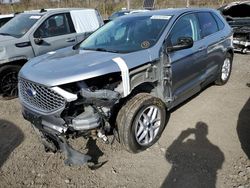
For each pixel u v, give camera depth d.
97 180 3.27
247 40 8.73
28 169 3.53
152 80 3.69
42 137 3.62
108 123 3.31
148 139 3.77
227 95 5.48
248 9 9.34
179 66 4.08
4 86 5.88
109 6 25.50
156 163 3.51
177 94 4.20
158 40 3.88
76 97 3.05
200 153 3.64
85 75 3.11
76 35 6.98
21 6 23.66
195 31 4.66
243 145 3.76
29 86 3.38
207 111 4.82
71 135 3.27
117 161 3.58
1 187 3.24
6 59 5.76
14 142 4.18
